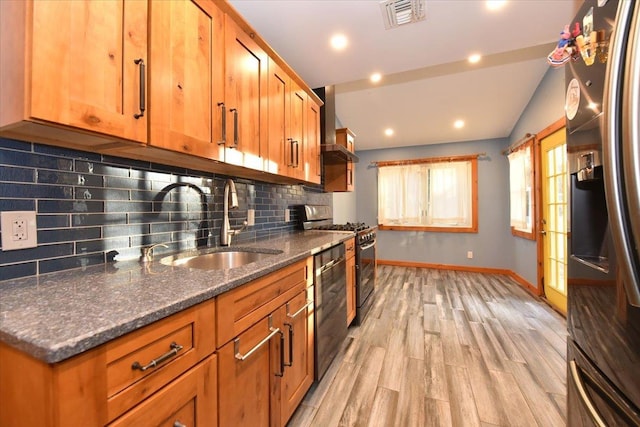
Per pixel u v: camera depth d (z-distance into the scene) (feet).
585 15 2.85
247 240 6.68
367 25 5.92
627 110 2.01
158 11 3.21
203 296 2.67
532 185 11.09
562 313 9.23
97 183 3.65
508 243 14.62
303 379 4.97
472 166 15.35
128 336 2.05
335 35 6.26
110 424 1.93
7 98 2.33
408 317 9.17
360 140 15.97
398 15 5.66
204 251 5.04
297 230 9.34
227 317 3.06
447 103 12.05
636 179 1.98
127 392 2.04
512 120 13.05
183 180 4.97
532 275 11.57
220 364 2.95
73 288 2.71
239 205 6.58
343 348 7.17
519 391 5.43
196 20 3.74
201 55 3.82
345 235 7.83
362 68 7.74
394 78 10.52
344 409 4.99
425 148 16.40
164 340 2.33
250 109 4.89
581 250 3.26
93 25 2.60
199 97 3.78
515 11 5.54
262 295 3.74
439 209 15.99
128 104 2.89
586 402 2.84
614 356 2.53
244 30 4.72
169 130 3.34
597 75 2.64
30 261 3.03
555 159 9.62
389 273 15.07
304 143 7.23
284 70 6.17
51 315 2.06
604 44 2.51
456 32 6.15
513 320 8.82
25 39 2.21
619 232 2.14
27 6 2.20
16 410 1.90
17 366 1.89
